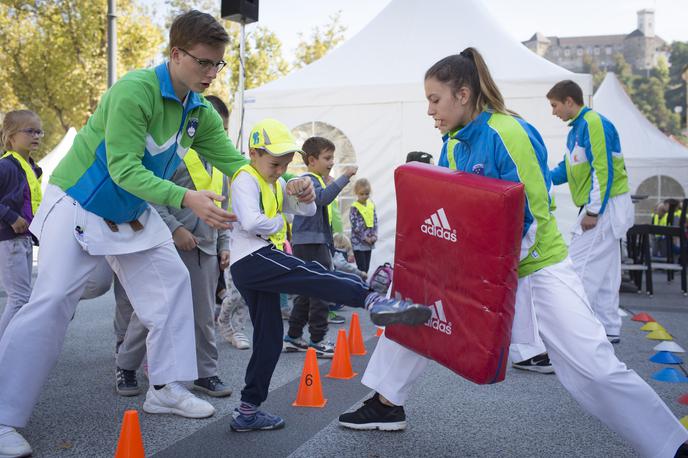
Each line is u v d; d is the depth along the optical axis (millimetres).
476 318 2449
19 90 24672
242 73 6371
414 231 2688
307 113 9219
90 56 23844
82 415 3494
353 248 8289
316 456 2889
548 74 8414
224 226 2867
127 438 2652
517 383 4270
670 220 11281
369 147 9031
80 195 3020
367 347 5445
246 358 4973
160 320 3260
